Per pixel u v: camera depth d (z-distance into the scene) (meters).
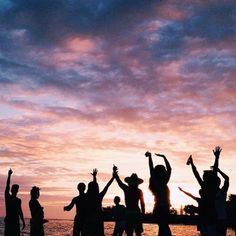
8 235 11.86
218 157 8.78
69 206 11.73
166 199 8.90
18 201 12.16
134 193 11.47
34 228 12.01
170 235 8.70
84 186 11.73
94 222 11.09
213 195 9.11
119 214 14.62
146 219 11.38
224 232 9.51
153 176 9.05
